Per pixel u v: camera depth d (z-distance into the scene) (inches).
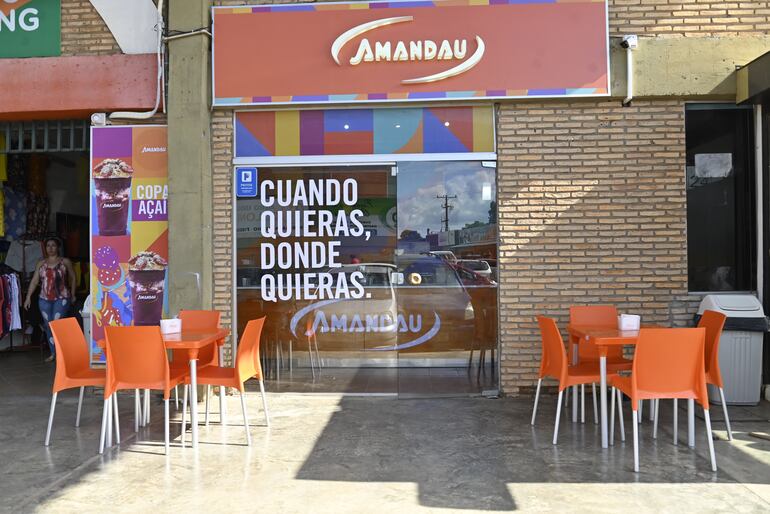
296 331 267.3
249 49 255.8
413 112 261.3
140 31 265.4
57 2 268.2
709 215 257.3
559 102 255.4
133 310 264.5
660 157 253.8
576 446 192.2
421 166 262.2
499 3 249.1
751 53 247.3
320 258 266.1
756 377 238.5
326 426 216.2
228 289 264.5
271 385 268.1
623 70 249.0
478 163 260.2
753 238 256.5
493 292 260.1
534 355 255.1
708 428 172.6
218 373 209.0
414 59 251.4
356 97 253.1
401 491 157.9
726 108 258.4
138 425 217.2
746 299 240.4
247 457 184.5
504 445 193.6
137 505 150.5
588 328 216.5
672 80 248.2
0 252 385.4
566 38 248.7
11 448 195.3
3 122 281.7
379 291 265.0
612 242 253.9
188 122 254.7
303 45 254.5
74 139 281.0
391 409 238.8
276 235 266.2
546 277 255.0
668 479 164.7
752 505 147.9
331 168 264.8
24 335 401.4
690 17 252.7
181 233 254.8
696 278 257.0
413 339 263.6
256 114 265.0
